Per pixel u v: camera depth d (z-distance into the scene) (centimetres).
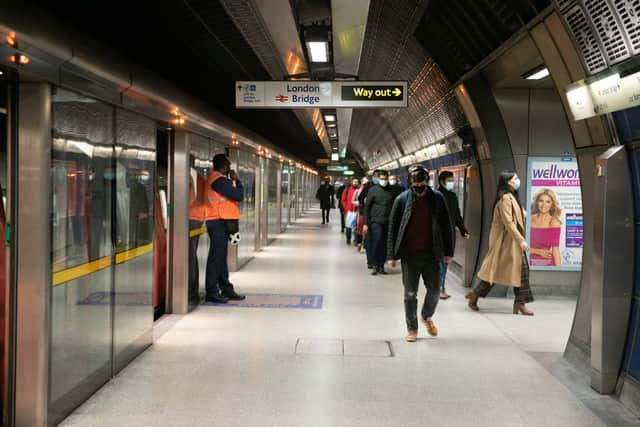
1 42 285
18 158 336
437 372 468
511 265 668
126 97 452
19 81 331
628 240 418
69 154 368
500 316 673
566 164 783
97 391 416
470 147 855
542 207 788
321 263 1129
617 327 420
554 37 443
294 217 2462
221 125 801
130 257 479
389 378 452
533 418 379
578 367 480
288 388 426
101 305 423
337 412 383
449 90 977
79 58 361
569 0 396
